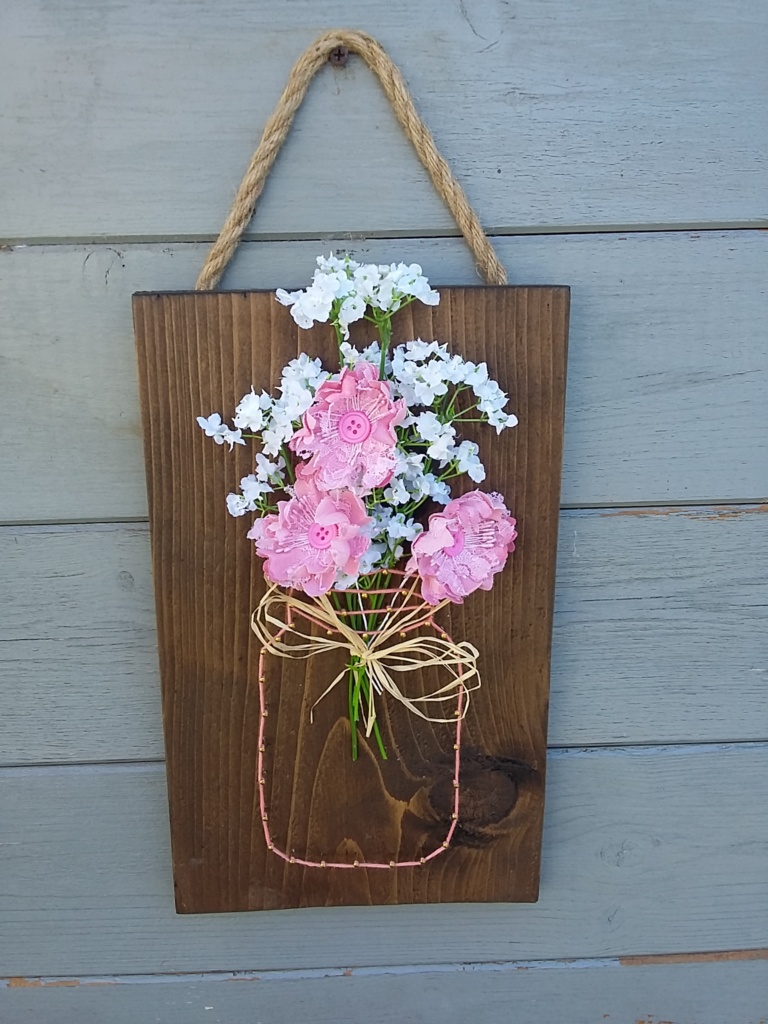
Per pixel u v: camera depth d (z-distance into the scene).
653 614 0.75
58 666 0.75
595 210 0.69
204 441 0.67
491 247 0.67
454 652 0.70
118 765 0.76
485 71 0.67
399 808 0.74
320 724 0.72
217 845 0.74
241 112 0.67
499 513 0.62
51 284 0.69
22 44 0.65
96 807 0.77
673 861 0.79
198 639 0.70
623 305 0.70
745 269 0.70
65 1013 0.80
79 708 0.75
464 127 0.67
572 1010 0.80
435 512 0.67
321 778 0.73
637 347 0.71
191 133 0.67
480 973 0.80
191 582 0.69
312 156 0.67
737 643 0.76
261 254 0.68
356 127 0.67
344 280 0.61
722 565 0.75
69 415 0.71
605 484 0.73
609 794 0.78
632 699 0.77
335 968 0.80
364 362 0.61
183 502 0.68
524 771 0.74
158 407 0.66
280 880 0.75
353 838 0.74
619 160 0.68
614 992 0.81
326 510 0.59
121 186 0.67
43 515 0.72
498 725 0.73
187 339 0.65
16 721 0.75
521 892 0.76
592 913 0.80
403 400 0.60
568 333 0.67
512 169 0.68
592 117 0.68
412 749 0.73
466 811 0.74
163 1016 0.80
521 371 0.67
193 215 0.68
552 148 0.68
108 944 0.79
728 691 0.77
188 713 0.72
